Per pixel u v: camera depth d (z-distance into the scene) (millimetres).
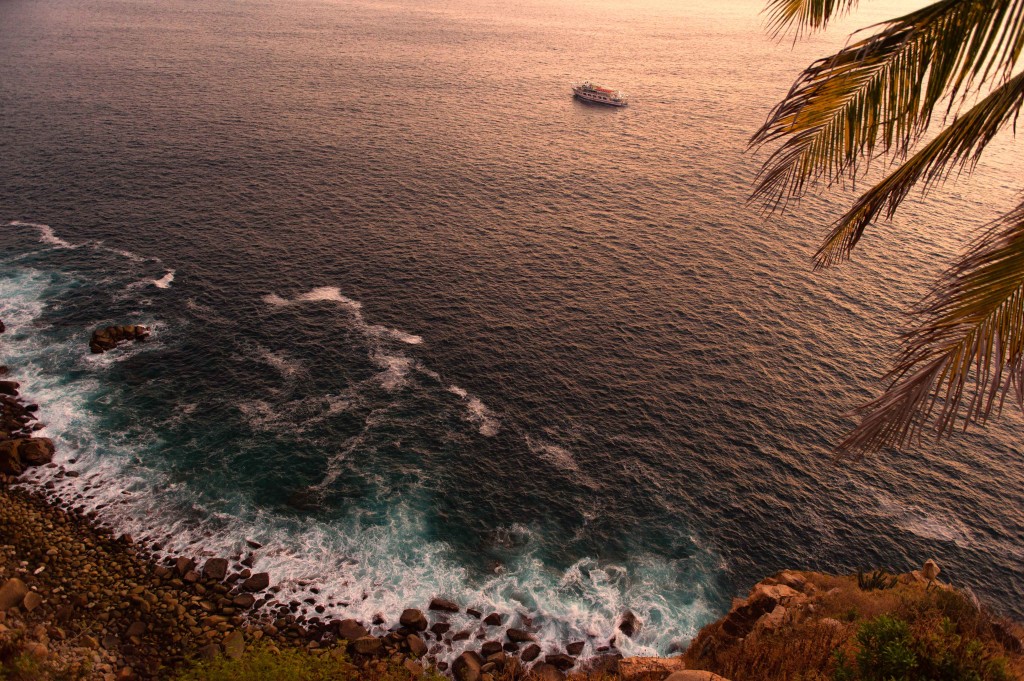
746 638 27672
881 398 9484
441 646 38094
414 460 50406
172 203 86250
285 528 44594
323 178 97625
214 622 37562
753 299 73188
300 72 155250
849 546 45500
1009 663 19938
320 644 37375
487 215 90250
